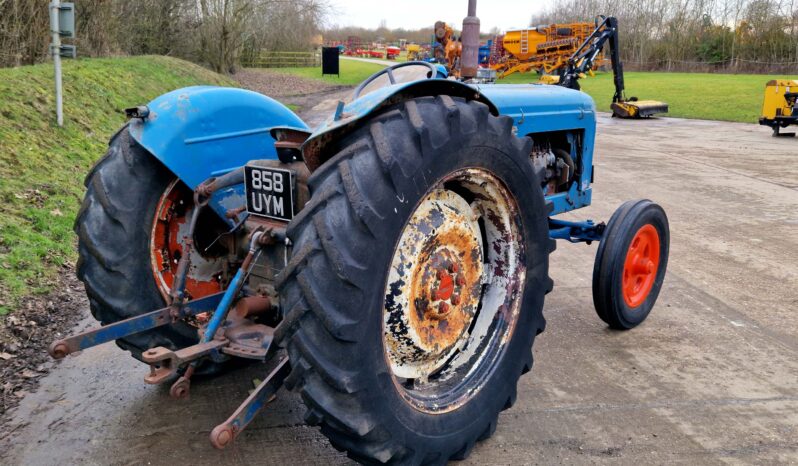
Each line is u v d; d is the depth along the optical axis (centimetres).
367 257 205
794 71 3869
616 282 389
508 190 265
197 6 2558
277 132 264
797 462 275
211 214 319
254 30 3022
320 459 273
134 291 289
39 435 287
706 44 4291
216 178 289
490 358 276
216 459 272
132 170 288
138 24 2095
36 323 396
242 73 3111
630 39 4578
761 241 627
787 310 449
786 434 296
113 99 1034
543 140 433
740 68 4091
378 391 216
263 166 265
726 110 2175
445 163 229
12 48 1034
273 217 262
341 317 203
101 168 291
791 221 708
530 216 277
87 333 256
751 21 4069
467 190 268
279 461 271
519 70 3127
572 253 594
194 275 317
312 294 201
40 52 1091
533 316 288
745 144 1406
